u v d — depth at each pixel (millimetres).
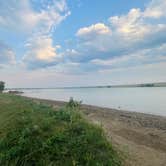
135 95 48156
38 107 11258
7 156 5117
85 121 7414
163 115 16953
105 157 5113
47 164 4797
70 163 4777
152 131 10055
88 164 4734
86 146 5344
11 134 6184
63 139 5602
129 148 6762
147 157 6160
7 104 13977
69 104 13289
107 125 10883
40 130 6117
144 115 16547
